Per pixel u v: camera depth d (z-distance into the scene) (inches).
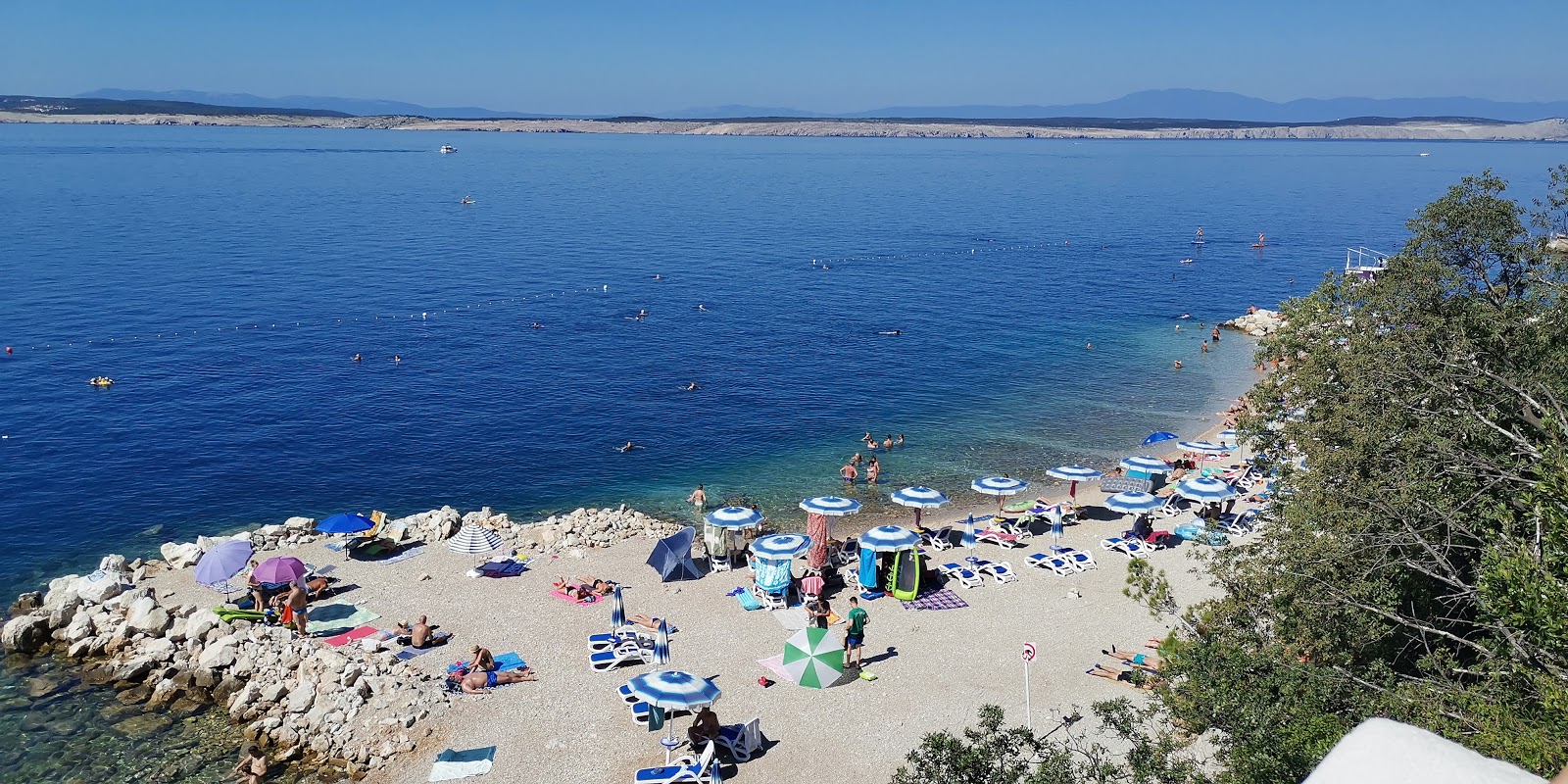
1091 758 883.4
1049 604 1481.3
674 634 1363.2
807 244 5974.4
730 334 3531.0
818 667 1227.2
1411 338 1226.0
